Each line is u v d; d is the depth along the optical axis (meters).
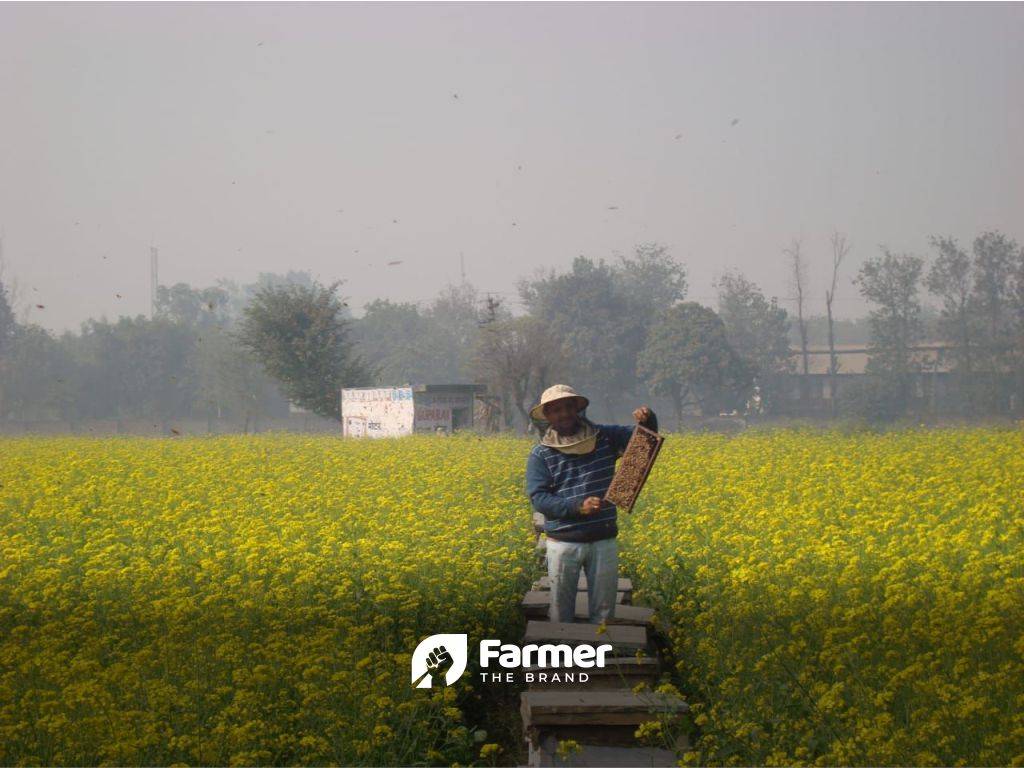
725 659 7.07
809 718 6.03
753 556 10.05
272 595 9.06
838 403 81.25
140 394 91.38
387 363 95.12
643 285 109.75
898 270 79.00
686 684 7.57
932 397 80.94
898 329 78.94
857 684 6.11
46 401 87.81
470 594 9.18
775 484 16.08
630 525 13.47
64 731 5.81
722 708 6.41
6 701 6.59
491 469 20.53
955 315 77.88
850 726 5.69
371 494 16.62
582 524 7.99
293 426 85.50
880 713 5.68
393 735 6.16
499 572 10.17
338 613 8.76
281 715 6.36
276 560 10.53
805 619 7.66
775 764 5.49
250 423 86.25
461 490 17.12
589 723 6.52
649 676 7.16
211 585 9.35
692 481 17.17
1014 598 7.78
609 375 80.75
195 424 88.19
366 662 6.71
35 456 25.50
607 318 81.69
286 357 54.38
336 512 14.20
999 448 21.05
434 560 10.18
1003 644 6.78
